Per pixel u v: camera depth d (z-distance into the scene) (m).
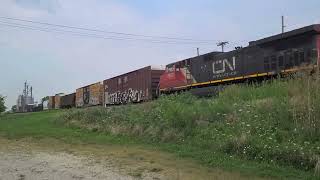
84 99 71.56
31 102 162.50
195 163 15.18
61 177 13.39
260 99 20.95
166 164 15.25
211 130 18.77
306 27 25.89
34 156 18.30
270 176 12.75
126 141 21.64
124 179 13.04
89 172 14.20
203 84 36.25
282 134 15.82
